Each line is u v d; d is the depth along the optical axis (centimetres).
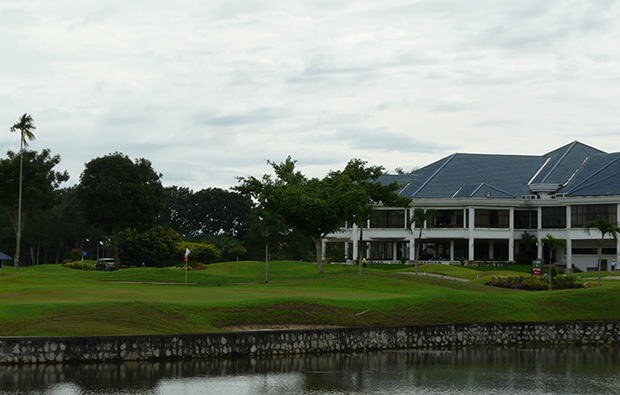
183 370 3177
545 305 4716
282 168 7544
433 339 4103
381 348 3934
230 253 14075
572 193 9981
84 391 2759
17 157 9019
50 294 4297
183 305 3728
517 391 3017
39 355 3134
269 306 3906
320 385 3022
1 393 2695
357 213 6744
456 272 8275
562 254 10200
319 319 3919
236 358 3481
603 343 4450
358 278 6025
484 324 4262
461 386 3086
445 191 10800
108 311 3491
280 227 6831
